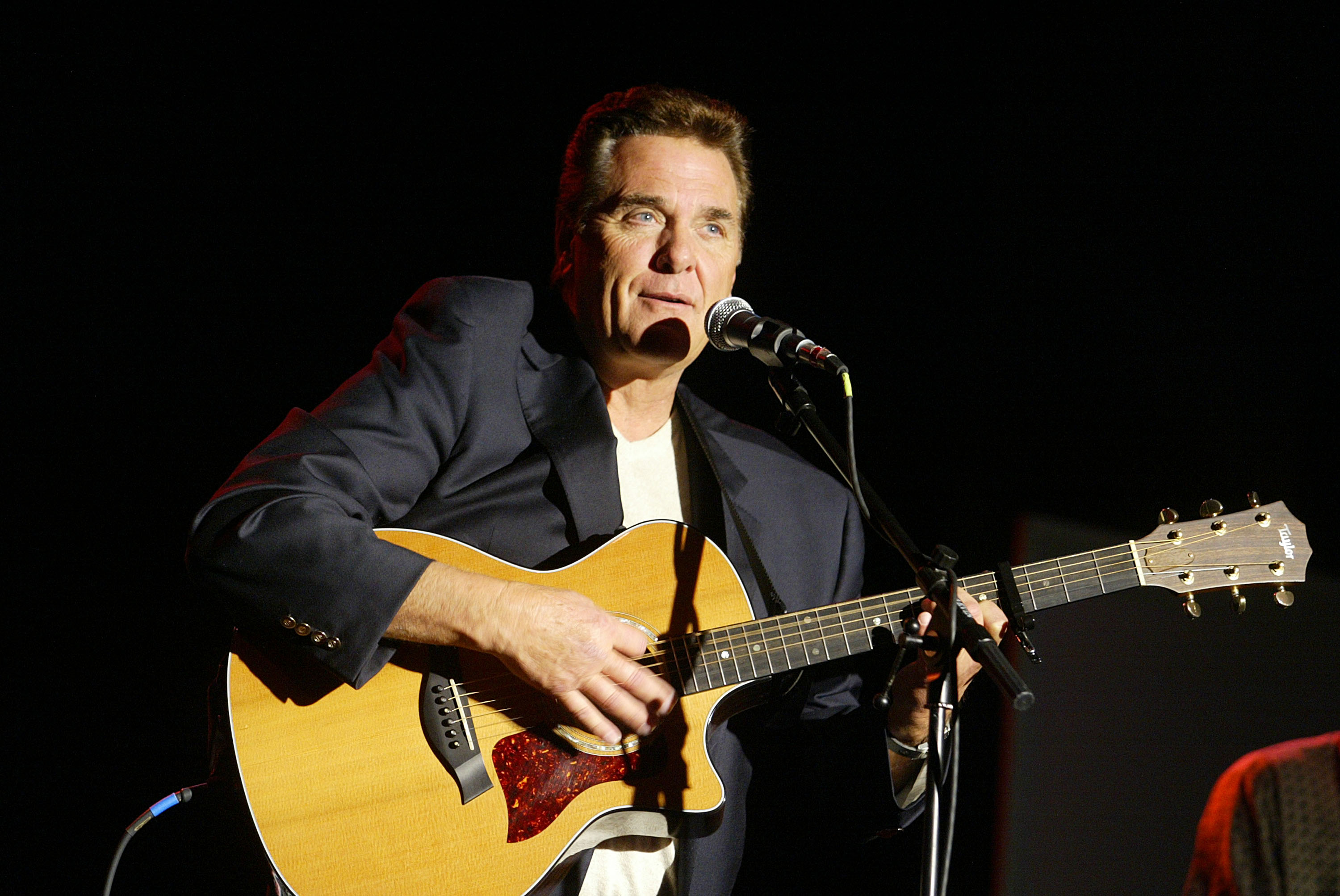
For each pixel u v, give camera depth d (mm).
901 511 6145
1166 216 5934
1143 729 5734
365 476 3322
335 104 5676
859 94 6168
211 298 5566
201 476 5496
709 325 3646
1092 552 3750
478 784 3178
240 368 5586
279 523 3016
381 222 5773
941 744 2652
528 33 5816
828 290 6230
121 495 5410
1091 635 5941
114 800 5125
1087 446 6043
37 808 5062
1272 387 5773
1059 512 6008
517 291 3889
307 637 3008
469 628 3043
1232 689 5680
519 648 3057
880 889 5438
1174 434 5934
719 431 4238
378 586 3016
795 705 3998
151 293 5484
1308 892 2299
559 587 3402
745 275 6191
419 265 5805
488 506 3584
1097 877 5582
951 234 6219
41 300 5344
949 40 6059
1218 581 3771
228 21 5445
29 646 5219
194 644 5363
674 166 3852
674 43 6012
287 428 3369
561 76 5898
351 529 3074
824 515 4273
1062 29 5941
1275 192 5727
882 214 6242
